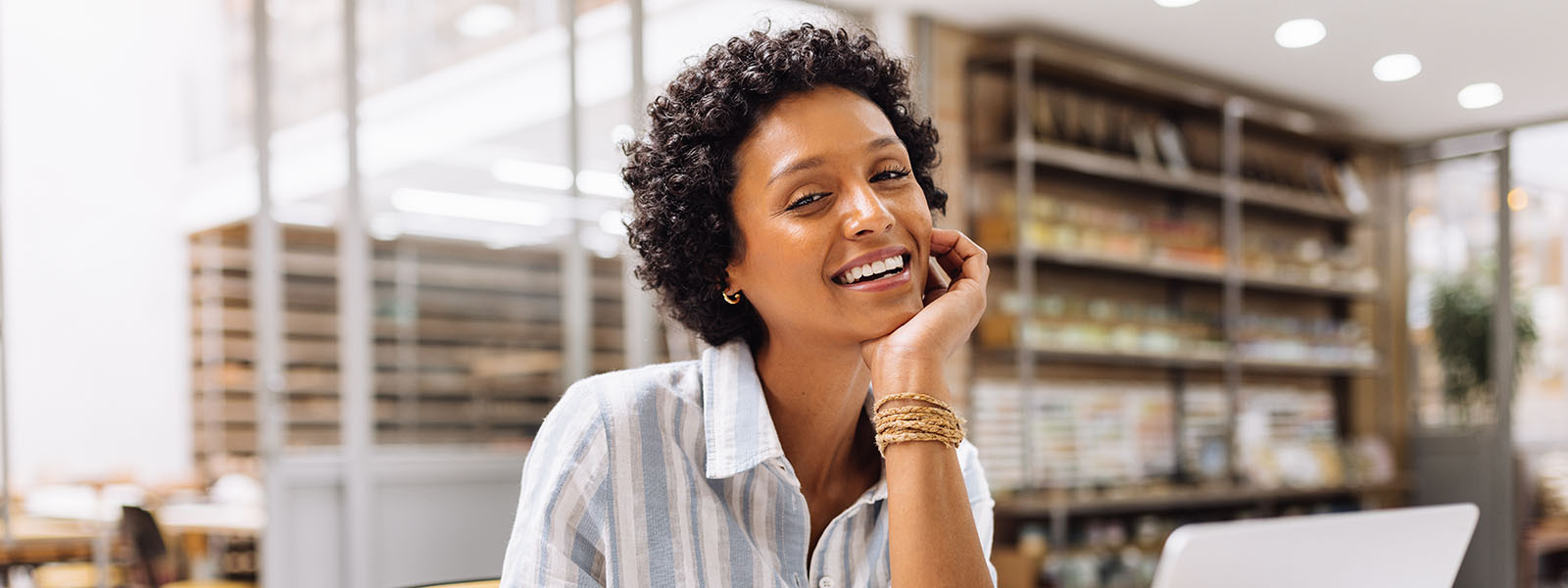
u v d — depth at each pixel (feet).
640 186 3.15
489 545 13.71
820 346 2.95
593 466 2.95
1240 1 14.34
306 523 12.68
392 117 13.39
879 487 3.18
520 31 13.97
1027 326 15.39
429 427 13.41
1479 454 20.43
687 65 3.12
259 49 12.80
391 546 13.09
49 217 14.46
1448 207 20.89
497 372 13.70
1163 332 17.44
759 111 2.88
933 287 3.18
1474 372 20.57
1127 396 17.24
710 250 2.95
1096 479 16.43
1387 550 3.01
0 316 13.96
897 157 2.88
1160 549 17.02
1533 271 20.54
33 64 14.46
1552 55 15.88
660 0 13.73
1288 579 2.81
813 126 2.82
